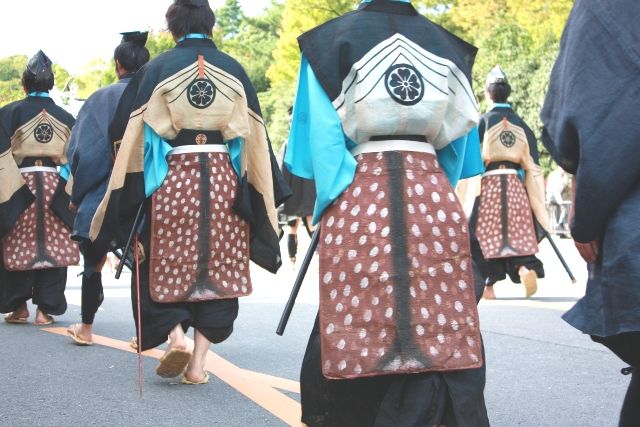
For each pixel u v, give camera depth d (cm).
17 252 701
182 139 483
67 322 733
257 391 475
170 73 478
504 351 584
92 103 572
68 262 714
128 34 588
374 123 316
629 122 249
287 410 435
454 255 315
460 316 311
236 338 645
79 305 856
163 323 473
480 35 2717
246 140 504
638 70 250
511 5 2566
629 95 250
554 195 1975
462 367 306
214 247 486
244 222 498
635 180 252
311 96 322
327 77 319
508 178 830
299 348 605
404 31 326
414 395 304
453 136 329
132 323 722
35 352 582
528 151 834
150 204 481
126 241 486
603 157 249
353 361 304
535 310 775
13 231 703
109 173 566
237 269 495
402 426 300
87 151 563
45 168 711
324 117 319
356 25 324
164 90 476
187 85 479
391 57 320
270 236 516
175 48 489
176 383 494
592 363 545
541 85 2400
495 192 832
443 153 347
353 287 310
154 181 478
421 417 300
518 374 516
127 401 449
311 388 322
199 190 482
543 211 838
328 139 317
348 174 318
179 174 482
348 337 307
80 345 611
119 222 482
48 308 713
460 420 300
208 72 485
